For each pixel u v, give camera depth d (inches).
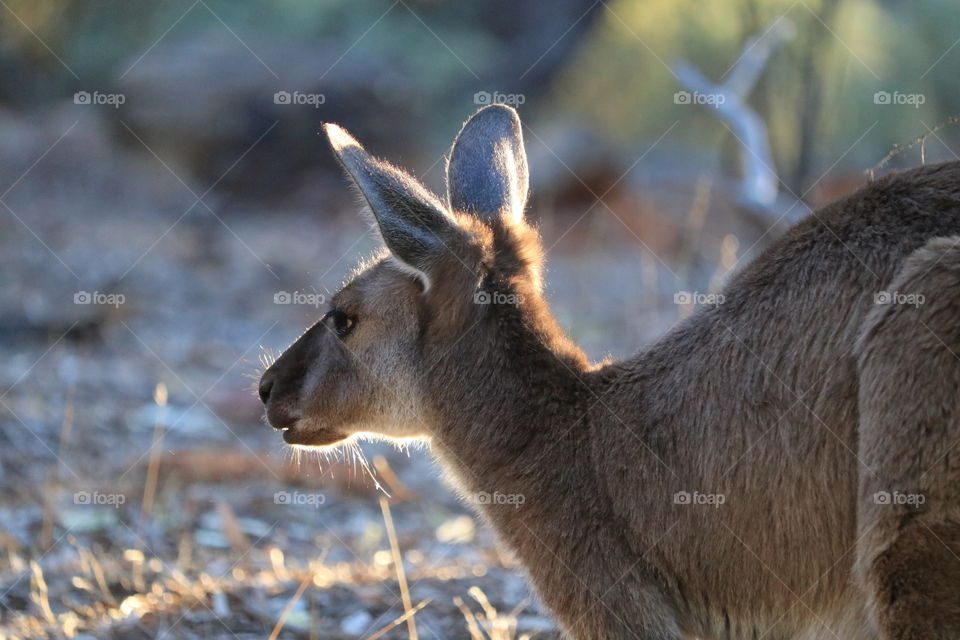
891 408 430.0
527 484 521.0
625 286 1584.6
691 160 1941.4
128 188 2151.8
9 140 2226.9
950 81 1569.9
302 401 584.7
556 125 2062.0
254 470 1015.6
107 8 2477.9
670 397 496.1
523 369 531.2
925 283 430.3
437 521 950.4
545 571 516.1
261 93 2225.6
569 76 2140.7
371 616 677.3
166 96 2251.5
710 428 482.3
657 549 493.7
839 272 463.2
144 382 1230.9
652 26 1993.1
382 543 880.3
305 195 2185.0
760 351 474.6
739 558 479.8
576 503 509.0
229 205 2177.7
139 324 1450.5
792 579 471.8
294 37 2470.5
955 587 417.7
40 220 1902.1
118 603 718.5
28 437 1037.8
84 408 1128.8
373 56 2346.2
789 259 479.2
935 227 454.9
